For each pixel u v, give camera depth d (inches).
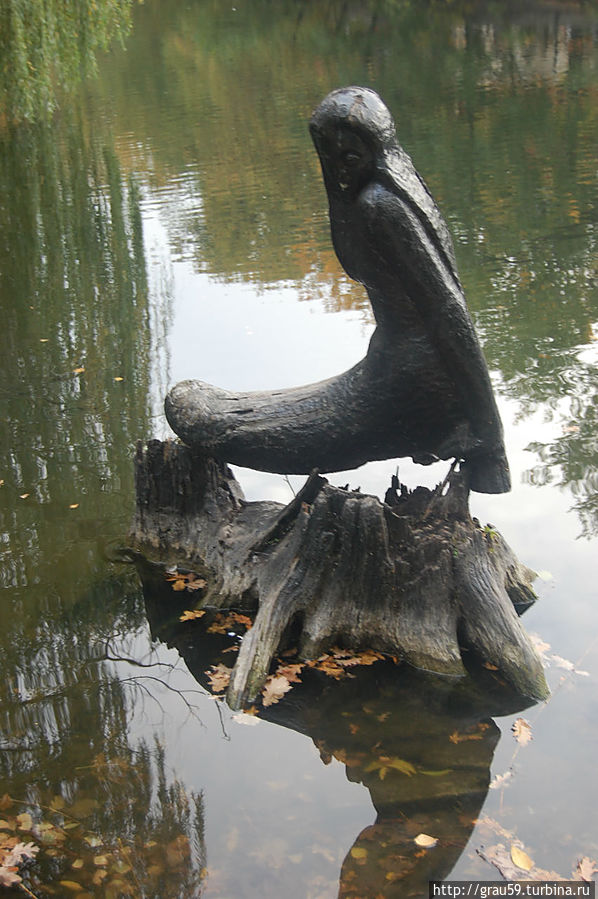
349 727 179.0
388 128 169.6
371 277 178.5
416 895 142.3
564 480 262.7
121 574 230.5
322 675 191.8
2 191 633.0
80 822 158.6
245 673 188.5
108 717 184.7
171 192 608.7
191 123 805.2
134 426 309.1
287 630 199.8
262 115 824.9
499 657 189.3
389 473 268.1
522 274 426.9
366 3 1563.7
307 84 968.3
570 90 840.3
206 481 229.0
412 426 192.4
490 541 208.2
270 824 157.3
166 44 1365.7
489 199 545.0
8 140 777.6
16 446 298.7
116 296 436.5
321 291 430.0
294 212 552.4
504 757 169.9
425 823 156.2
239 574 214.1
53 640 208.8
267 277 451.2
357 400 192.7
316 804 161.3
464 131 713.6
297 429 199.6
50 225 552.7
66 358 369.4
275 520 214.8
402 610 196.1
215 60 1198.3
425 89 895.1
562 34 1168.8
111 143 750.5
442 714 180.7
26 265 485.7
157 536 233.9
